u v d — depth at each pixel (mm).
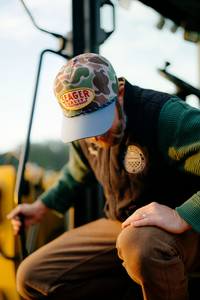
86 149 1305
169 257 862
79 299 1225
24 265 1242
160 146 984
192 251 962
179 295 892
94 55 1028
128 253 875
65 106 988
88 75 955
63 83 968
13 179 1637
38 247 1848
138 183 1059
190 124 923
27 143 1419
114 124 1015
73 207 1625
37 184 1789
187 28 1762
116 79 1036
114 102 1000
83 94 956
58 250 1250
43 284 1191
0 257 1606
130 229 908
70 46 1519
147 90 1118
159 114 993
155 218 886
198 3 1680
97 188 1642
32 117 1419
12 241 1569
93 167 1312
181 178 1029
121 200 1135
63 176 1493
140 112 1038
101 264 1211
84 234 1313
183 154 928
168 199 1057
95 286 1215
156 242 856
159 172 1022
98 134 954
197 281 1170
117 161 1093
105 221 1383
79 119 973
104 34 1521
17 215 1385
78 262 1214
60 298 1200
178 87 1470
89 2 1513
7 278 1572
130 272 891
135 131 1032
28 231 1732
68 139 969
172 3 1694
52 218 1970
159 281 848
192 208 876
